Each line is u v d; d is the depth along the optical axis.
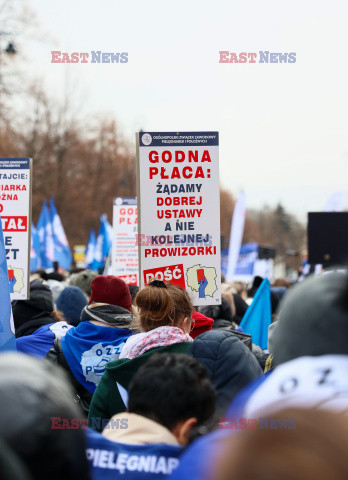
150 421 2.34
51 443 1.44
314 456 1.11
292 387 1.41
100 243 19.44
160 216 5.21
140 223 5.19
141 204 5.20
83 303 6.19
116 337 4.26
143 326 3.79
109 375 3.59
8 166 5.85
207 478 1.47
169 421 2.36
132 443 2.27
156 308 3.73
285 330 1.59
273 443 1.15
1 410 1.41
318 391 1.35
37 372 1.49
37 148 41.66
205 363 3.25
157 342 3.62
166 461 2.22
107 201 48.62
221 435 1.62
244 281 17.70
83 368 4.17
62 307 6.15
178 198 5.24
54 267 16.09
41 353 4.95
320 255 7.04
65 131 42.62
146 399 2.38
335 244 7.00
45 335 5.04
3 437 1.39
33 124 40.44
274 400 1.39
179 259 5.21
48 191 42.81
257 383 1.71
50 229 16.56
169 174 5.23
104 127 49.22
